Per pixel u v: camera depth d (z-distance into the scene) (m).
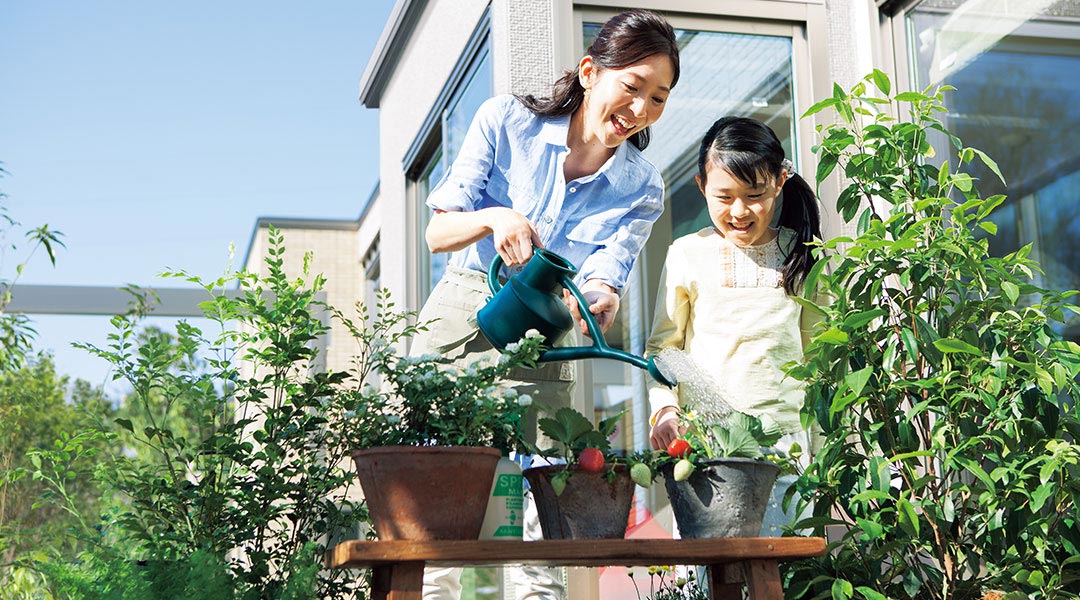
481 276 2.27
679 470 1.82
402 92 5.10
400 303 4.92
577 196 2.40
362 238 8.84
